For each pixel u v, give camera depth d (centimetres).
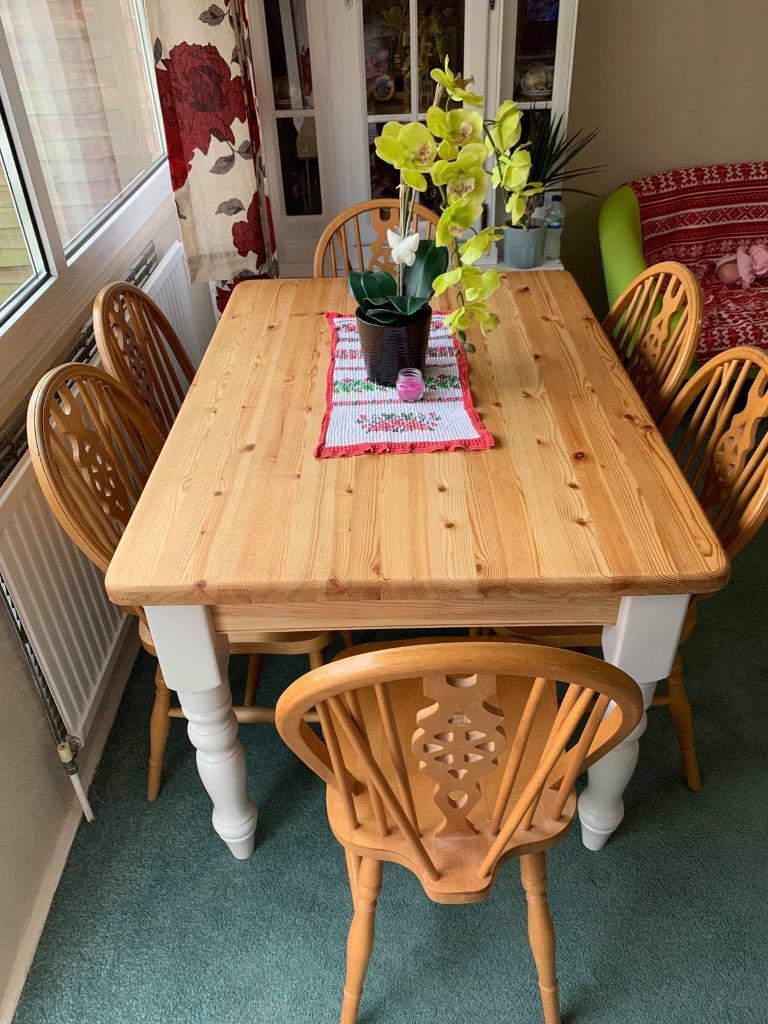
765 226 305
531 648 80
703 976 140
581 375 159
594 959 143
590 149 316
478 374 160
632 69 298
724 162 318
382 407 148
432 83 256
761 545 237
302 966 143
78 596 165
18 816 148
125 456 160
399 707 132
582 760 102
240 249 243
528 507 121
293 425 144
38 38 190
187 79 214
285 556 112
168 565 112
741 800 168
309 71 252
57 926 150
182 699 131
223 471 132
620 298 200
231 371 164
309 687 84
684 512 119
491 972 141
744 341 264
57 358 175
